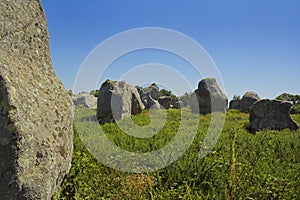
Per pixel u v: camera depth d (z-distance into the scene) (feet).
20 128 9.77
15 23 11.69
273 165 17.80
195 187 14.19
